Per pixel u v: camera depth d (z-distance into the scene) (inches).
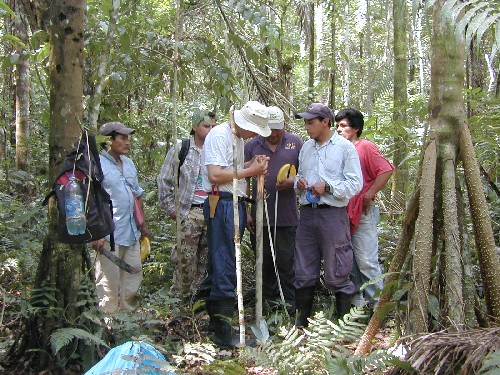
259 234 157.8
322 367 117.2
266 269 200.1
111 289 180.2
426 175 123.2
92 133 145.5
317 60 473.7
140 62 212.5
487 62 275.9
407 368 101.9
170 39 236.7
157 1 268.1
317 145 175.9
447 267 119.2
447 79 124.6
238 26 215.9
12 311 168.7
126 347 114.7
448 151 123.8
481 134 193.0
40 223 222.8
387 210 262.7
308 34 331.9
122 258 188.1
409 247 129.4
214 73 207.8
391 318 177.2
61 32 142.2
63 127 143.0
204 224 203.5
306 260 174.7
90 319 137.4
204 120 201.8
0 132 364.5
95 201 138.5
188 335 169.3
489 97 215.6
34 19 160.6
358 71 598.9
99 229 137.9
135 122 313.3
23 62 336.2
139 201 196.7
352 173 169.5
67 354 138.8
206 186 165.6
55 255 142.2
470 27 104.0
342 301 172.2
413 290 120.3
